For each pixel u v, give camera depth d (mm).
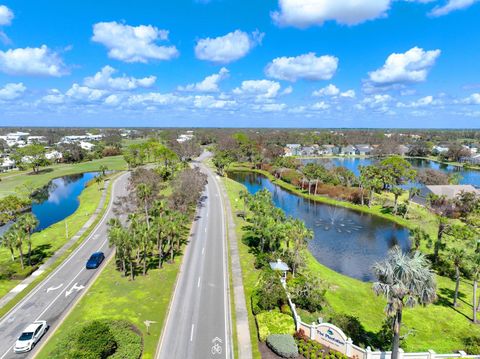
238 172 154500
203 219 73375
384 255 59062
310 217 83062
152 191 78812
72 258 51312
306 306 37969
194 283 43625
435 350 31750
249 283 43844
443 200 80188
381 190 104062
